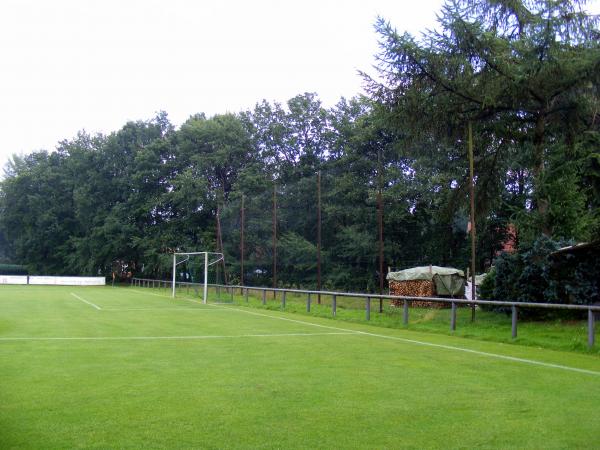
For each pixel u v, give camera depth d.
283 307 26.27
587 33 21.06
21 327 16.98
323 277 46.22
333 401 7.38
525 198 26.17
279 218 47.56
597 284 18.02
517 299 18.91
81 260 72.12
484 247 41.59
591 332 12.48
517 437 5.84
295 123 61.03
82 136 78.62
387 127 25.02
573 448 5.51
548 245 18.12
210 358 10.97
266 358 11.01
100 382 8.51
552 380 8.91
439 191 40.47
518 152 25.81
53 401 7.28
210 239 59.19
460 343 13.91
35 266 79.12
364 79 23.16
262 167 61.12
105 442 5.59
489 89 21.91
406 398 7.57
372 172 48.81
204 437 5.77
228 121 64.69
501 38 21.66
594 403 7.35
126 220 69.62
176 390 7.98
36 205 77.81
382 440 5.71
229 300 33.38
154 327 17.31
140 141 73.00
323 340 14.16
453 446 5.54
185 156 66.88
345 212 47.78
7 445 5.48
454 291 28.34
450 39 21.28
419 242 47.44
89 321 19.31
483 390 8.10
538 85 21.17
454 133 24.27
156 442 5.60
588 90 21.00
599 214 19.86
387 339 14.56
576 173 20.28
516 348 13.05
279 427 6.15
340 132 57.38
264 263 45.78
